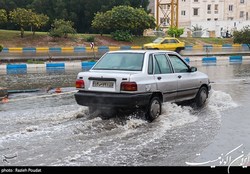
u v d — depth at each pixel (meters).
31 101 11.34
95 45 42.25
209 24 64.44
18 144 6.67
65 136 7.18
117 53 9.24
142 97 8.16
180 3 68.56
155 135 7.31
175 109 9.36
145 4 57.50
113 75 8.28
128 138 7.09
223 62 28.16
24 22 40.59
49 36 42.88
